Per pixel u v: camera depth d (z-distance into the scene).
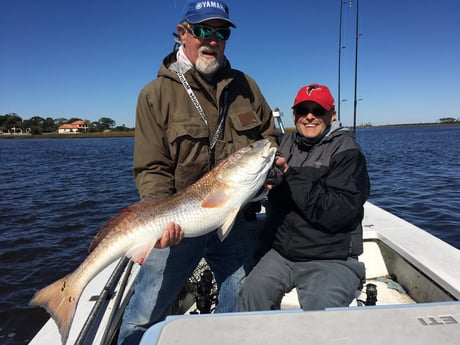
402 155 26.00
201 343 1.21
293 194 2.84
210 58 2.69
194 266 2.95
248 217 3.64
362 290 3.33
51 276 6.67
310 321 1.32
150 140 2.82
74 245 8.18
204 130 2.79
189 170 2.84
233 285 2.98
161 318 2.82
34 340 2.34
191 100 2.79
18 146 61.06
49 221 10.12
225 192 2.61
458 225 7.74
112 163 28.11
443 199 10.36
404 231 3.69
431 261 2.99
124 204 12.29
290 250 2.93
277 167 2.89
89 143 72.81
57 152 43.00
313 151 3.08
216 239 2.98
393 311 1.37
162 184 2.84
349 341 1.19
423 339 1.19
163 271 2.78
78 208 11.70
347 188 2.75
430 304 1.41
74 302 2.41
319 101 2.96
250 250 3.20
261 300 2.77
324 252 2.85
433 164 19.69
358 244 2.89
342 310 1.39
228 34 2.72
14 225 9.77
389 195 11.35
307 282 2.85
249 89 3.10
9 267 7.06
